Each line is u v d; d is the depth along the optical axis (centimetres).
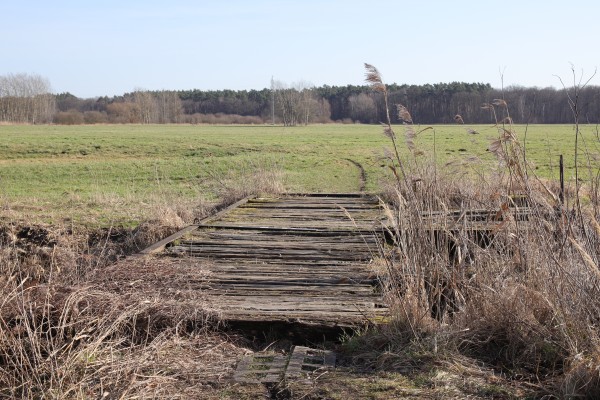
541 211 600
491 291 572
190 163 2941
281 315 621
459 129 4650
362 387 475
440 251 618
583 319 516
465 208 660
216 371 511
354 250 947
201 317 601
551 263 557
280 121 12062
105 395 418
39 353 463
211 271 807
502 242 643
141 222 1323
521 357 521
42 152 3462
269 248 968
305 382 484
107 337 559
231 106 14138
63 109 14388
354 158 3134
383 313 627
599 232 529
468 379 489
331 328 596
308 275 793
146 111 11881
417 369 507
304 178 2381
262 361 533
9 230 1246
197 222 1241
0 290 554
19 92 10700
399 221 622
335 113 12350
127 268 768
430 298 591
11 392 439
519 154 602
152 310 601
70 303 545
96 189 2008
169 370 506
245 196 1686
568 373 463
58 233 1238
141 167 2792
